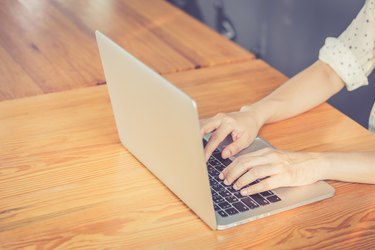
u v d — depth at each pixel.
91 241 1.26
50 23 2.33
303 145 1.60
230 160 1.49
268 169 1.39
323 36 3.00
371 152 1.51
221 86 1.90
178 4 4.02
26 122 1.70
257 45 3.49
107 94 1.86
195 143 1.19
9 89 1.86
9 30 2.26
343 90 2.81
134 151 1.54
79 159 1.54
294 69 3.26
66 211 1.35
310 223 1.31
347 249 1.24
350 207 1.37
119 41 2.17
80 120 1.72
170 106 1.23
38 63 2.02
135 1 2.57
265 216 1.32
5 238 1.27
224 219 1.29
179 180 1.33
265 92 1.87
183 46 2.15
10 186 1.44
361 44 1.80
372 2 1.76
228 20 3.67
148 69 1.28
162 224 1.31
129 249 1.23
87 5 2.52
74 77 1.94
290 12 3.19
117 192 1.41
